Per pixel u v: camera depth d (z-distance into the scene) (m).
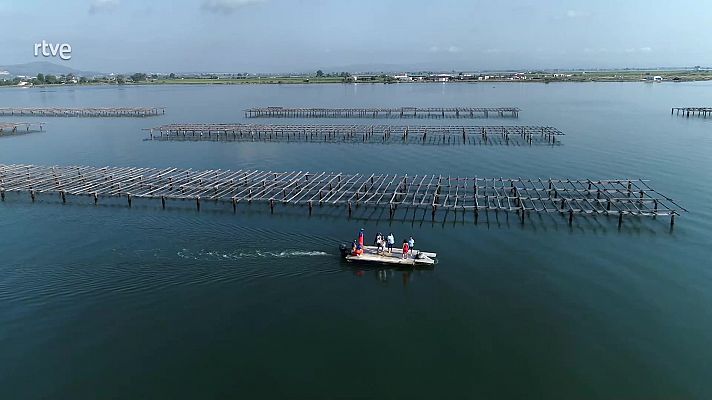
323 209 61.56
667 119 141.12
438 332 35.22
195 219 57.88
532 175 77.00
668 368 31.30
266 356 32.72
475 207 58.34
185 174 78.31
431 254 46.34
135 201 65.44
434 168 83.06
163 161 91.69
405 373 31.02
